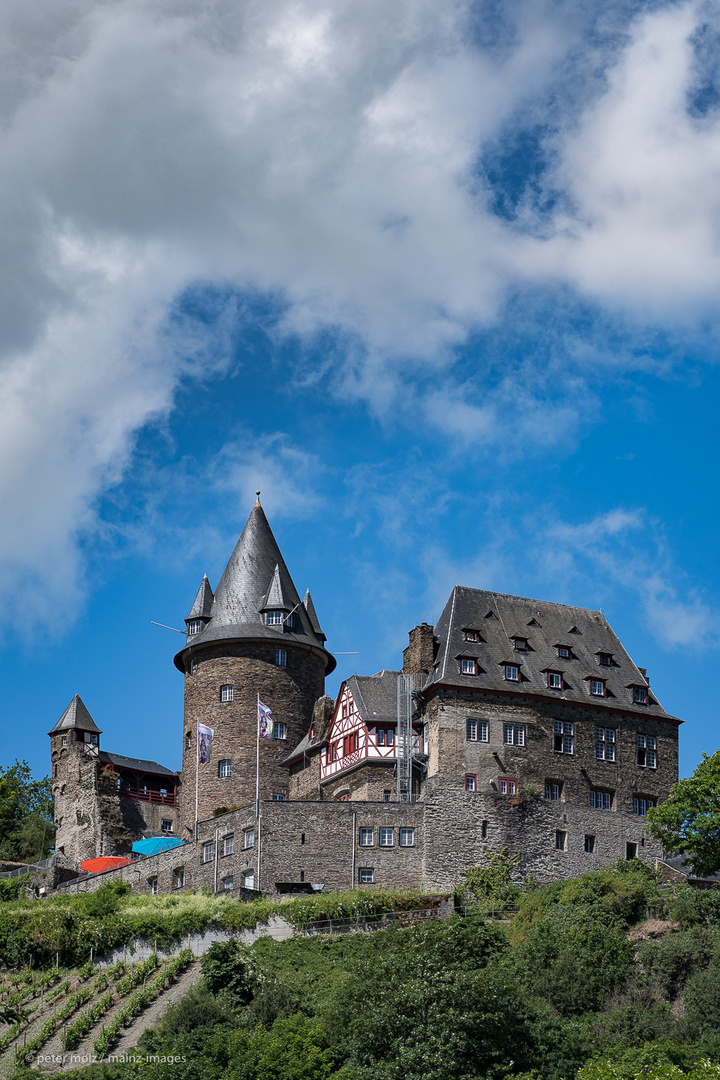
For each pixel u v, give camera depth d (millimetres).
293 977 60812
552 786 81188
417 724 81625
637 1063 50094
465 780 79062
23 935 64250
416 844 75812
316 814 75125
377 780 80438
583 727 83188
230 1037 53000
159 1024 56031
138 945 64438
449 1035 50406
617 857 79812
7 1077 52594
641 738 84750
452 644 83562
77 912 67438
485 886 74938
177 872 78062
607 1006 57062
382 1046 51094
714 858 69812
